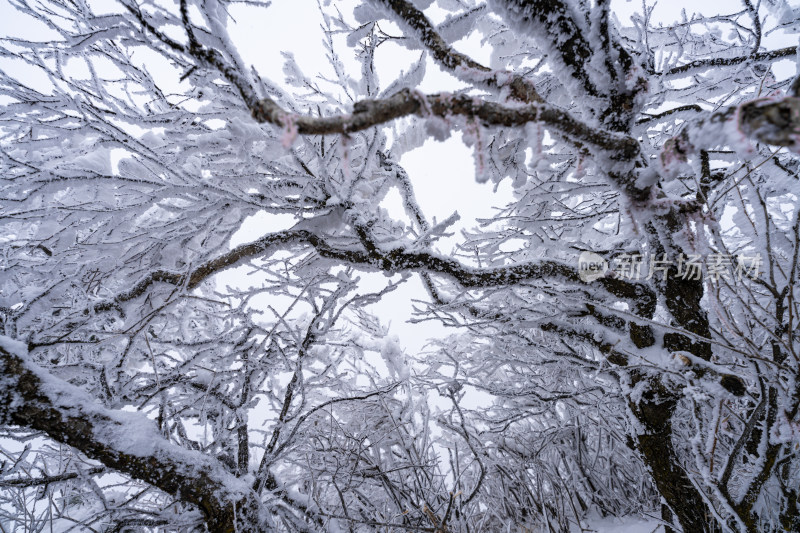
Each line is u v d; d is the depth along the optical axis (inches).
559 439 171.8
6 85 107.4
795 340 82.5
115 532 90.0
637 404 110.0
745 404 107.2
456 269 119.6
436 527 100.6
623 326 118.3
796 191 107.7
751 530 78.6
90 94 112.4
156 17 94.6
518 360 143.1
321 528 121.3
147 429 83.0
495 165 151.7
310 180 131.9
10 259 117.4
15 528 117.8
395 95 44.9
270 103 41.8
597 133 63.7
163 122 121.0
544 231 141.6
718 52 167.8
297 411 107.6
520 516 153.0
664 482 106.8
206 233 144.3
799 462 86.3
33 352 92.7
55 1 96.7
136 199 135.4
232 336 131.0
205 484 81.3
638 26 144.0
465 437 117.4
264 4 90.9
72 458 103.6
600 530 145.9
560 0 78.9
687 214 80.4
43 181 103.7
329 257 128.0
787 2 150.9
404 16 74.4
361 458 128.4
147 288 121.8
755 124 39.4
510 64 167.2
